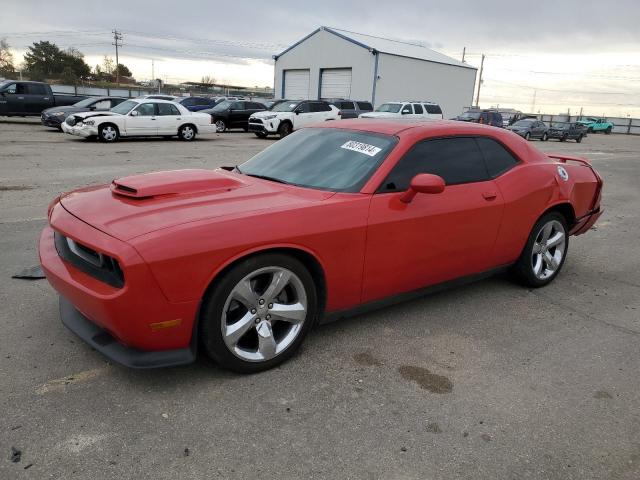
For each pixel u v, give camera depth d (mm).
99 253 2713
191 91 70938
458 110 45750
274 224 3008
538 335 3955
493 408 2965
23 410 2719
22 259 5000
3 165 11148
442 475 2424
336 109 25203
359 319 4059
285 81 45000
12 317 3756
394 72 39375
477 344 3746
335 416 2809
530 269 4758
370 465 2457
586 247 6723
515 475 2449
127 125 18156
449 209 3822
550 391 3178
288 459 2465
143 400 2855
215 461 2424
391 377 3232
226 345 2994
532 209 4492
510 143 4531
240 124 26312
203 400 2881
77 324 3166
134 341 2756
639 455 2635
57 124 20672
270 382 3098
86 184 9234
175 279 2688
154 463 2391
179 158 13680
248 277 2969
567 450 2643
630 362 3602
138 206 3041
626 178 14461
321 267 3260
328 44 40812
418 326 3988
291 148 4148
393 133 3859
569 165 5172
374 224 3404
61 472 2307
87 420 2666
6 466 2324
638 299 4840
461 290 4812
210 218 2877
